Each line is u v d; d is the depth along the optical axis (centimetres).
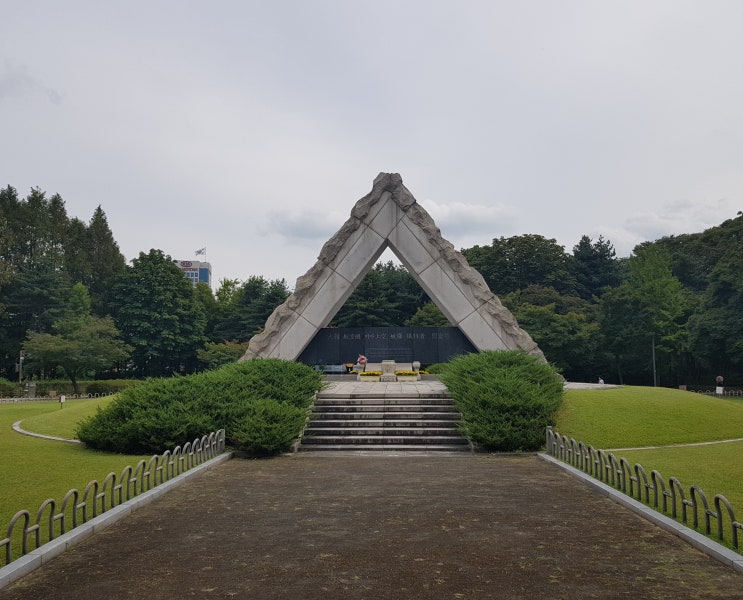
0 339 6241
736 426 1944
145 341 6500
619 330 5597
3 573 664
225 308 8312
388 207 2622
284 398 1853
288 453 1641
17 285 6475
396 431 1769
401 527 887
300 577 679
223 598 619
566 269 7681
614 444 1709
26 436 1936
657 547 785
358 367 2628
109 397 2386
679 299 5659
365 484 1215
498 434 1617
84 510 879
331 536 844
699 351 5391
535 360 2080
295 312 2580
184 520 937
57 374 6612
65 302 6575
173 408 1652
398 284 7256
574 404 2002
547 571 695
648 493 1009
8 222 6994
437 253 2595
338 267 2598
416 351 2647
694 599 609
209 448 1502
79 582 670
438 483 1218
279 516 959
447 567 710
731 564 701
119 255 8094
